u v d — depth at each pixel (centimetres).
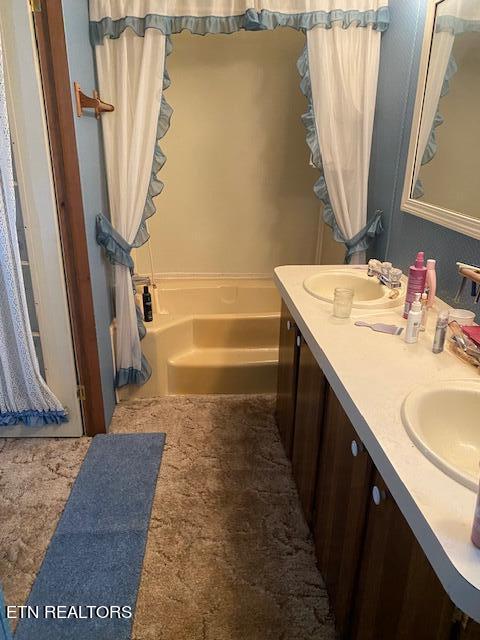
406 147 205
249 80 304
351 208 239
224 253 344
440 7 176
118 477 212
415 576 93
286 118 313
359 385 123
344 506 136
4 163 181
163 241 338
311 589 161
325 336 152
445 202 174
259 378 285
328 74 219
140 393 280
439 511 82
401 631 100
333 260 311
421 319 151
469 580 70
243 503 199
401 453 97
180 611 153
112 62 216
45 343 221
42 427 236
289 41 297
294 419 207
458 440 116
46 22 178
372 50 216
